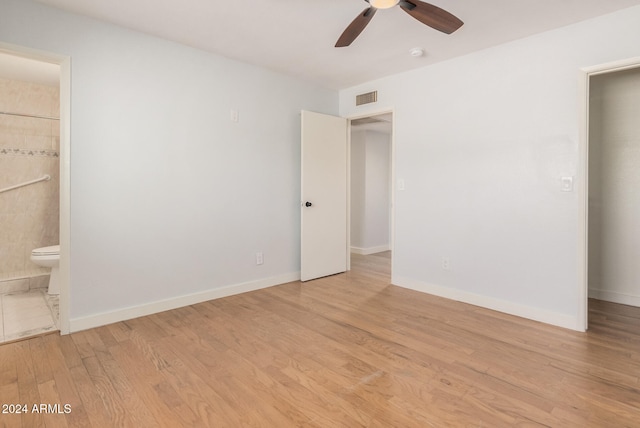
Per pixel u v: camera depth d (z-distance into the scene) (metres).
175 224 3.13
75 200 2.61
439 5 2.39
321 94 4.32
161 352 2.30
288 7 2.47
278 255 3.96
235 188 3.54
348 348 2.37
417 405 1.74
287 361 2.19
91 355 2.26
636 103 3.32
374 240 6.25
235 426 1.59
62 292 2.57
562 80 2.71
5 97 3.78
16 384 1.92
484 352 2.31
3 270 3.81
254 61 3.52
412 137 3.72
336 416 1.66
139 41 2.87
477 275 3.25
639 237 3.32
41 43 2.44
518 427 1.58
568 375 2.01
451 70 3.38
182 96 3.13
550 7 2.42
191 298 3.26
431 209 3.58
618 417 1.64
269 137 3.81
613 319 2.93
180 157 3.14
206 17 2.62
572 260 2.70
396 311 3.09
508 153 3.02
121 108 2.80
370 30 2.79
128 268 2.88
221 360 2.20
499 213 3.09
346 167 4.53
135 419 1.64
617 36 2.47
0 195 3.77
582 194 2.64
